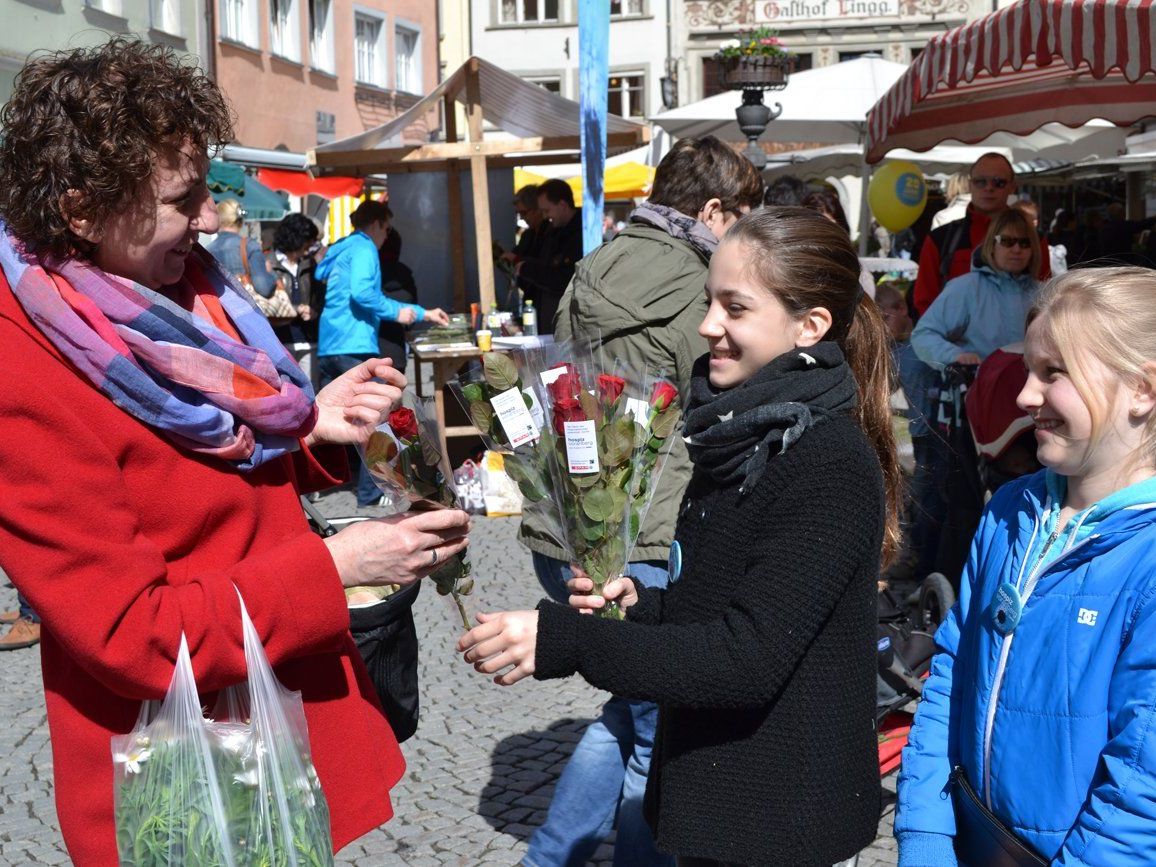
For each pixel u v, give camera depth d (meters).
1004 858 1.95
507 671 2.07
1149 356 1.90
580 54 5.90
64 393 1.68
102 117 1.67
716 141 3.48
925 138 7.51
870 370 2.41
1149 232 11.53
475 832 3.86
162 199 1.74
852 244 2.24
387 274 9.35
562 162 10.62
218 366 1.78
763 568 2.00
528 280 9.30
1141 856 1.76
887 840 3.74
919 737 2.13
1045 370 1.99
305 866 1.75
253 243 9.89
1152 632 1.80
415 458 2.12
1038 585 1.96
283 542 1.90
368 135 9.45
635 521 2.37
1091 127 11.17
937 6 32.78
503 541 7.67
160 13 20.05
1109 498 1.91
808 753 2.04
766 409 2.04
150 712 1.73
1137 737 1.78
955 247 7.09
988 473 5.21
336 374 8.72
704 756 2.08
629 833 3.05
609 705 3.17
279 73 24.19
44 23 16.55
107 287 1.73
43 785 4.26
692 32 33.91
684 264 3.25
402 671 2.48
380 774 1.99
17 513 1.60
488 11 34.97
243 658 1.72
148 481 1.74
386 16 29.34
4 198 1.72
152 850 1.68
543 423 2.31
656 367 3.19
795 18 33.44
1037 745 1.91
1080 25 4.63
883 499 2.10
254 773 1.72
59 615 1.61
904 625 3.92
